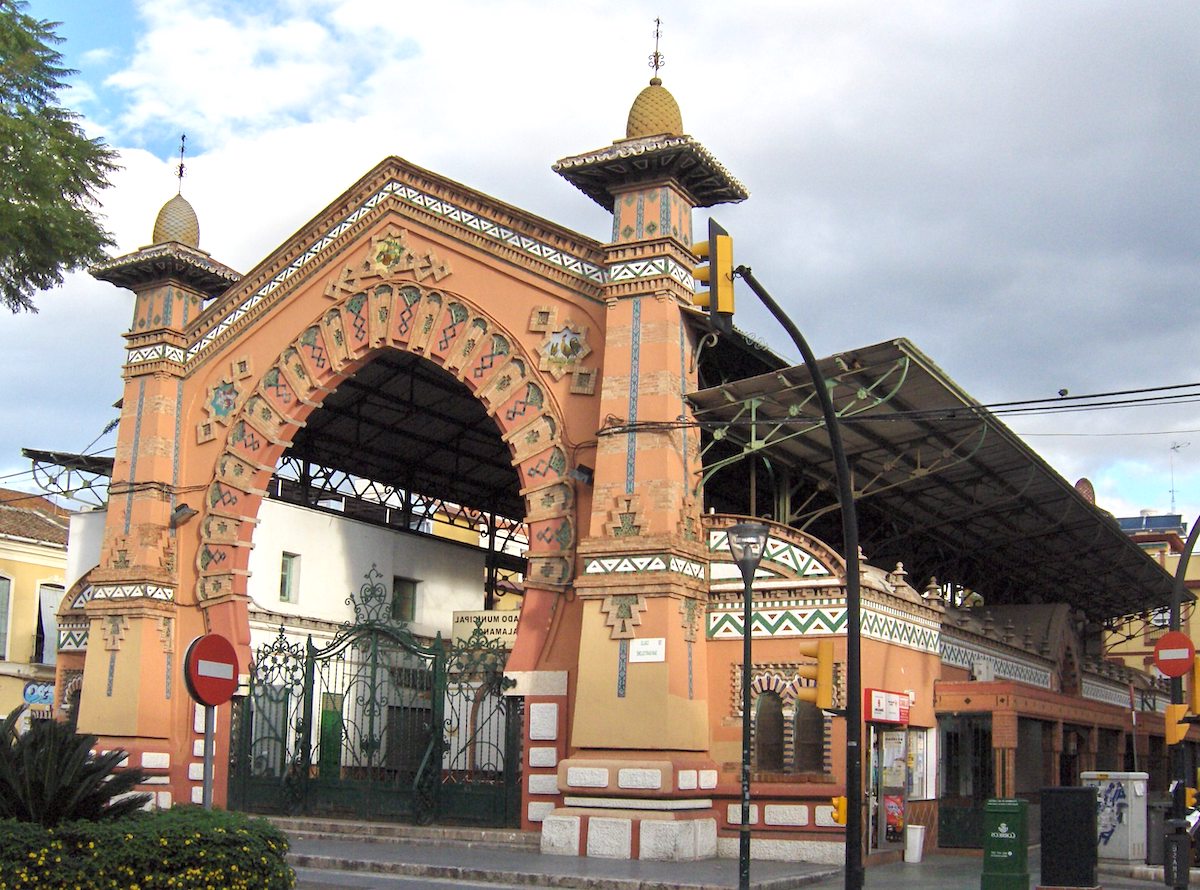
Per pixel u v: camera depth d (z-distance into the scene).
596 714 23.14
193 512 30.14
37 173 18.56
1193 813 20.89
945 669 26.91
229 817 13.43
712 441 24.95
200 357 30.95
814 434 26.20
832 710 17.64
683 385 24.48
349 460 38.47
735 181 25.41
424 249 27.97
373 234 28.80
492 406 26.33
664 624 22.92
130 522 30.20
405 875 20.59
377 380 34.00
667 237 24.36
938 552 37.44
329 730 32.00
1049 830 17.75
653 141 24.19
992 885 16.69
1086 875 17.50
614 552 23.53
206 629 29.47
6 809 13.10
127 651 29.38
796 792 22.33
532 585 25.02
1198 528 22.59
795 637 23.20
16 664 41.31
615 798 22.55
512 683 24.75
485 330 26.77
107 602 29.88
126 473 30.67
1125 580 42.31
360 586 35.62
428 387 34.31
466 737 31.28
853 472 29.12
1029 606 36.72
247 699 28.59
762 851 22.39
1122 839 21.31
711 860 22.23
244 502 29.64
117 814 13.75
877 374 23.03
